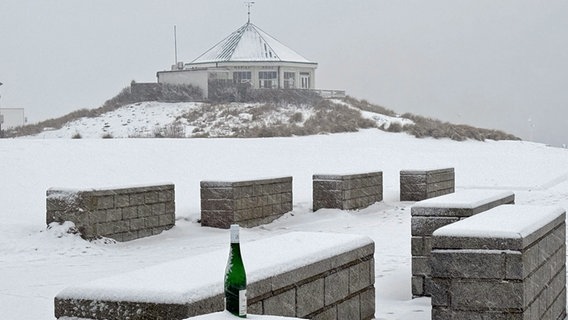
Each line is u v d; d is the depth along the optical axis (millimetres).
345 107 63625
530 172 35594
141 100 68562
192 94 69500
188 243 16891
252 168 32031
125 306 5359
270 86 80562
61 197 16266
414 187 24797
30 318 9555
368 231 18766
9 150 28312
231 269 4777
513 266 7156
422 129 49312
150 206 17781
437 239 7438
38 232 16547
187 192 25516
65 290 5582
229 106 64625
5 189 22922
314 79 84312
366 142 44188
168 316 5258
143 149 31672
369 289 8250
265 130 47281
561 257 9195
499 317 7215
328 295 7270
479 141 49875
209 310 5445
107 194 16562
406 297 10641
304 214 21781
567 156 45188
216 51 84875
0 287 11703
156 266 6367
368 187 23562
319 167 34188
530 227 7625
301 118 57031
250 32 84938
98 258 14734
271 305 6254
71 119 62969
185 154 32156
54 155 28281
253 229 19406
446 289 7414
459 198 11039
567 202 24500
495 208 9570
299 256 6836
